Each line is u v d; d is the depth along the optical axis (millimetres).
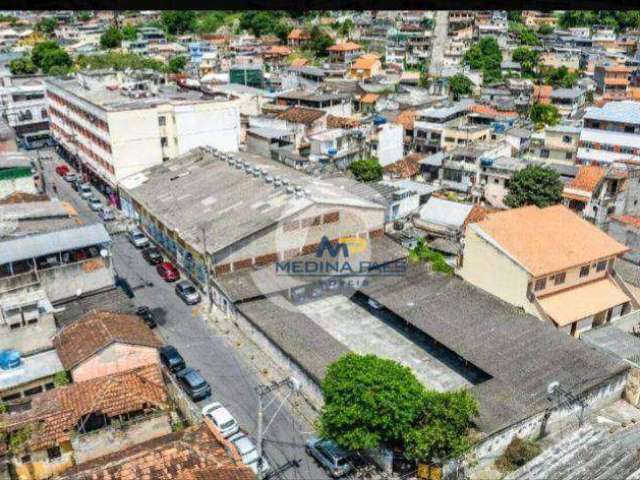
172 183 65625
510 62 153625
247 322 46000
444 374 41969
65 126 90562
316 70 135000
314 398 39406
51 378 37188
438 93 125250
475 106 102875
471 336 42312
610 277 50281
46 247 44562
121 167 72562
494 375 38219
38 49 140375
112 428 33688
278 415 38344
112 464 28906
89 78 89625
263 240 50656
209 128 77875
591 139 80000
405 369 33344
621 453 31500
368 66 139875
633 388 39844
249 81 131625
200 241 50844
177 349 45281
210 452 30266
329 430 32250
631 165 70375
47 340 39938
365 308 50812
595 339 43594
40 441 31906
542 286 46219
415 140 93812
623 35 172250
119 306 45500
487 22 172375
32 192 69000
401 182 76250
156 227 61000
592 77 139125
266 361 43812
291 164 75875
